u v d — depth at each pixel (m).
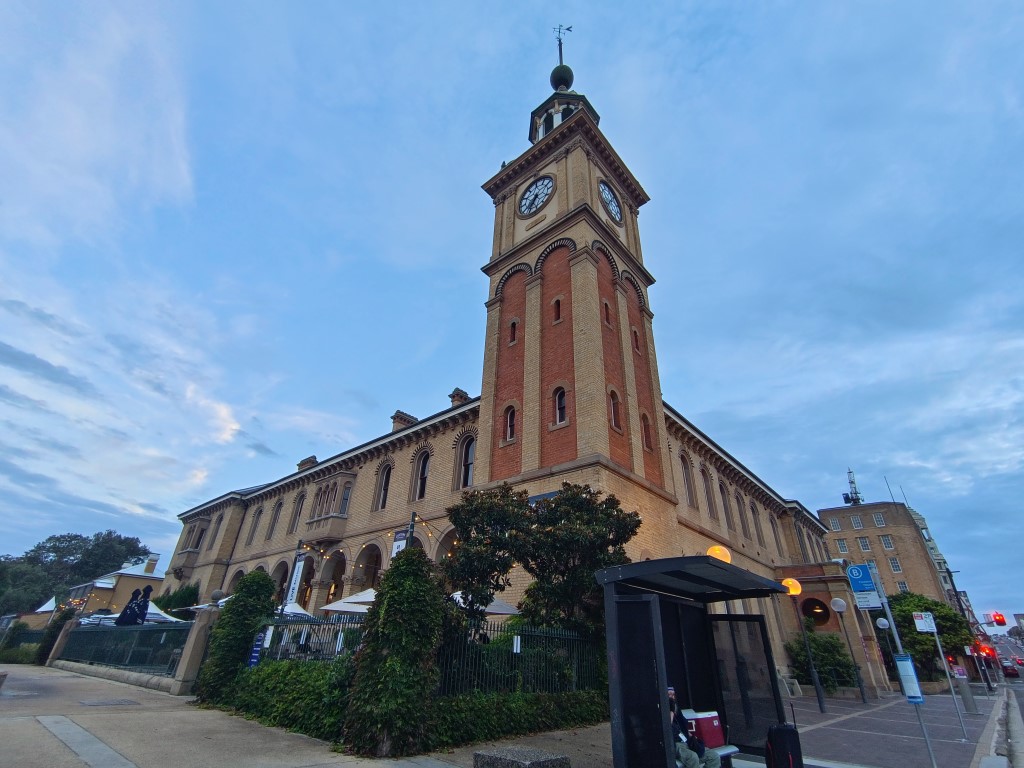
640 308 25.77
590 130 26.20
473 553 12.04
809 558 40.16
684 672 8.38
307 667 10.70
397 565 9.78
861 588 10.22
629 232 28.02
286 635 12.65
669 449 22.80
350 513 28.64
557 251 23.06
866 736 12.67
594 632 13.00
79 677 17.38
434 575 10.69
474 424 23.73
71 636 22.11
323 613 25.62
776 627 26.78
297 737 9.21
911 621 37.75
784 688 23.05
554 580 12.98
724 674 8.67
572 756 8.84
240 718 10.64
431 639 9.29
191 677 13.84
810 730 13.63
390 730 8.26
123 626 18.70
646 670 6.43
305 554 22.45
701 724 7.19
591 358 18.80
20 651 23.73
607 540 12.91
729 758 7.10
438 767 7.70
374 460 28.94
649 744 6.16
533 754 6.87
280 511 35.72
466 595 12.02
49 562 76.50
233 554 38.22
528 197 27.11
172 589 40.16
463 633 10.57
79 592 47.59
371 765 7.61
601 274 22.55
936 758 9.95
